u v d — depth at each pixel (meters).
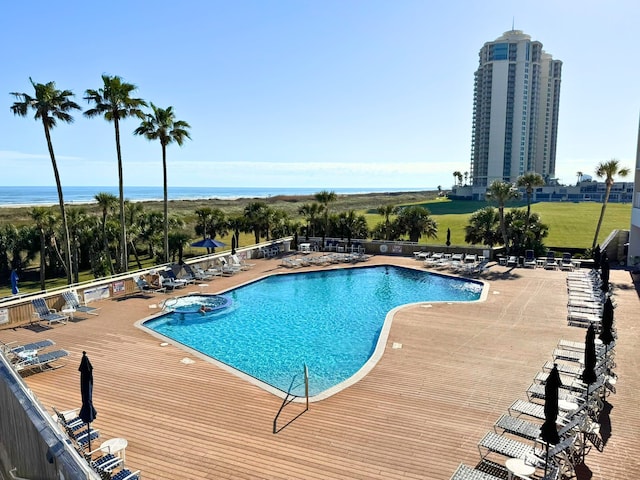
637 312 16.69
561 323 15.49
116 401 9.73
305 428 8.57
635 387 10.34
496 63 129.75
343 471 7.20
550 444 6.74
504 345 13.28
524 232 30.50
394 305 19.88
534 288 21.02
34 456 8.32
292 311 18.83
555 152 145.75
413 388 10.37
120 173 25.31
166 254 29.48
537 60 131.00
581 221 60.72
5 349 12.43
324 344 14.87
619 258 29.14
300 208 39.03
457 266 26.34
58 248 38.62
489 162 134.38
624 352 12.62
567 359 11.19
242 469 7.27
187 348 13.27
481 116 135.75
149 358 12.40
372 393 10.12
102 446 7.18
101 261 35.09
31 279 38.28
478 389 10.29
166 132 28.23
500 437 7.41
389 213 38.09
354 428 8.56
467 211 84.31
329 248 33.66
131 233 38.03
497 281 22.70
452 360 12.11
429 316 16.39
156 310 17.67
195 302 19.39
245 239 54.72
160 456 7.63
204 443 8.05
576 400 8.90
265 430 8.50
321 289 22.92
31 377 11.09
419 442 8.05
